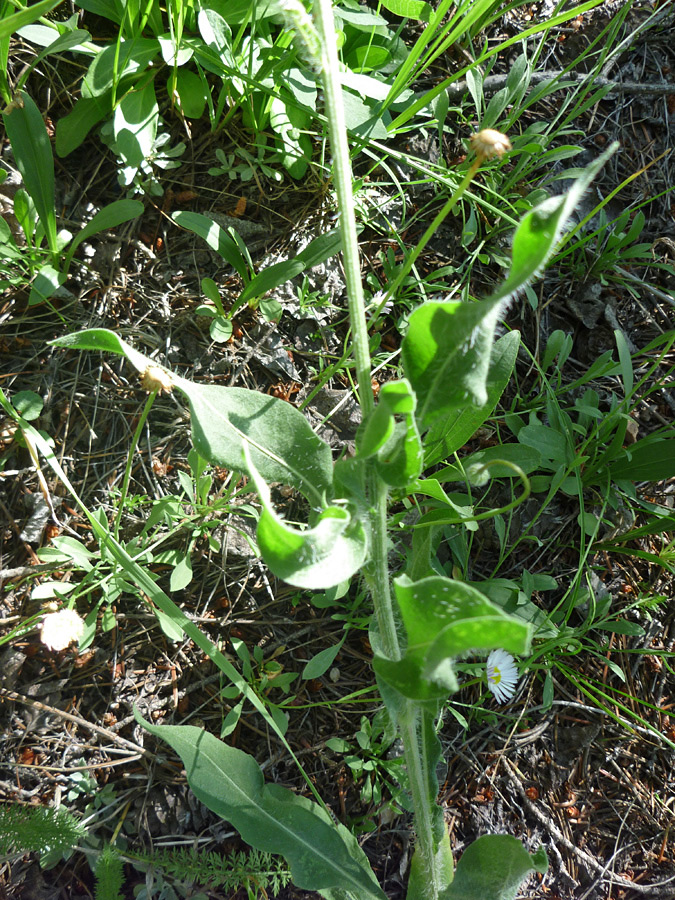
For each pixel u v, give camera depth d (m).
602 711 0.34
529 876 0.32
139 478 0.31
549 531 0.35
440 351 0.19
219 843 0.29
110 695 0.29
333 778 0.30
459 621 0.15
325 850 0.26
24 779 0.28
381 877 0.30
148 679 0.30
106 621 0.28
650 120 0.41
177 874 0.27
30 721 0.28
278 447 0.22
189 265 0.33
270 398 0.23
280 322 0.33
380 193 0.35
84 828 0.26
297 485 0.22
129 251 0.32
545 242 0.16
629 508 0.35
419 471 0.20
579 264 0.38
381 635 0.22
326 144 0.34
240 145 0.33
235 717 0.28
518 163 0.36
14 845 0.24
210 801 0.25
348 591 0.32
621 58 0.41
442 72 0.37
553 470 0.34
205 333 0.32
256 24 0.31
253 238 0.33
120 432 0.31
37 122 0.29
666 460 0.33
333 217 0.34
